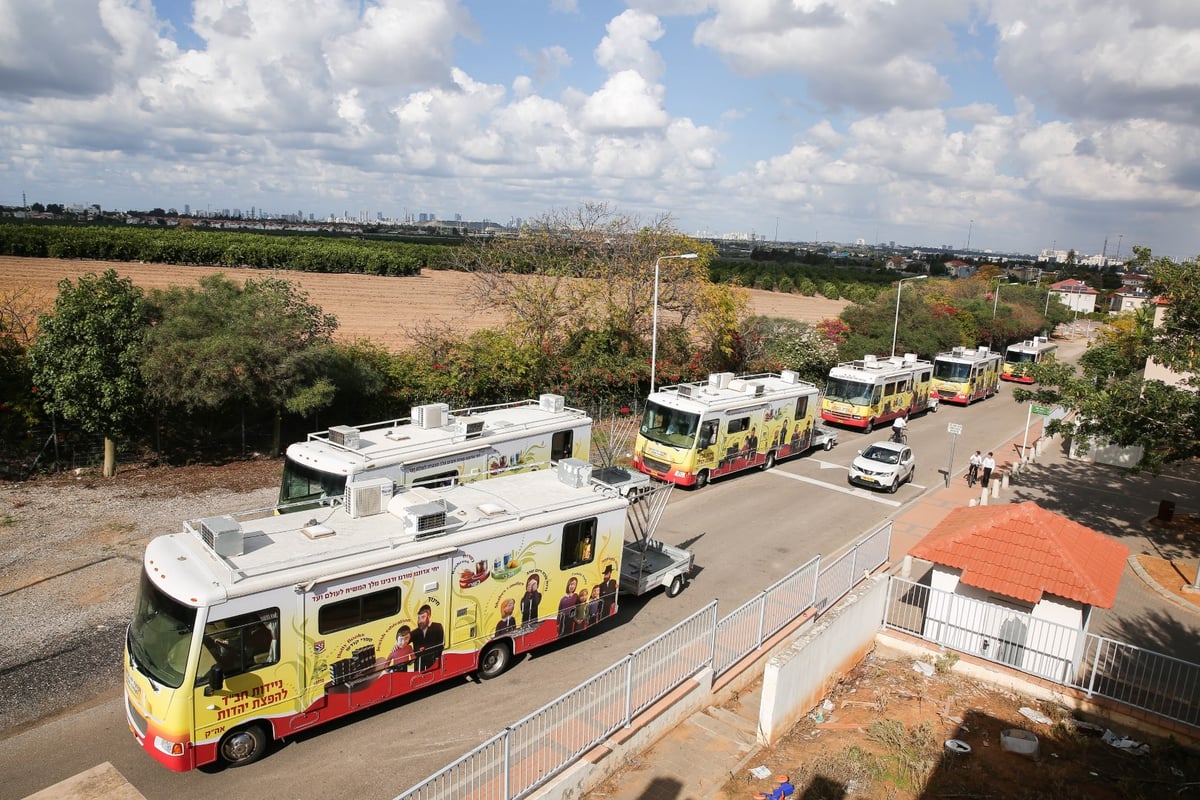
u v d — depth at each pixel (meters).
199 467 21.41
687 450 22.66
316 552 9.85
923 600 15.41
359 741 10.16
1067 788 9.83
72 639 12.24
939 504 23.28
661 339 35.59
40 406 20.00
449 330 32.59
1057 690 12.09
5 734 9.91
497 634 11.70
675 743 10.38
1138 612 15.87
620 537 13.35
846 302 99.94
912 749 10.50
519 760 8.52
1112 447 28.98
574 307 32.59
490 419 17.52
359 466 13.59
